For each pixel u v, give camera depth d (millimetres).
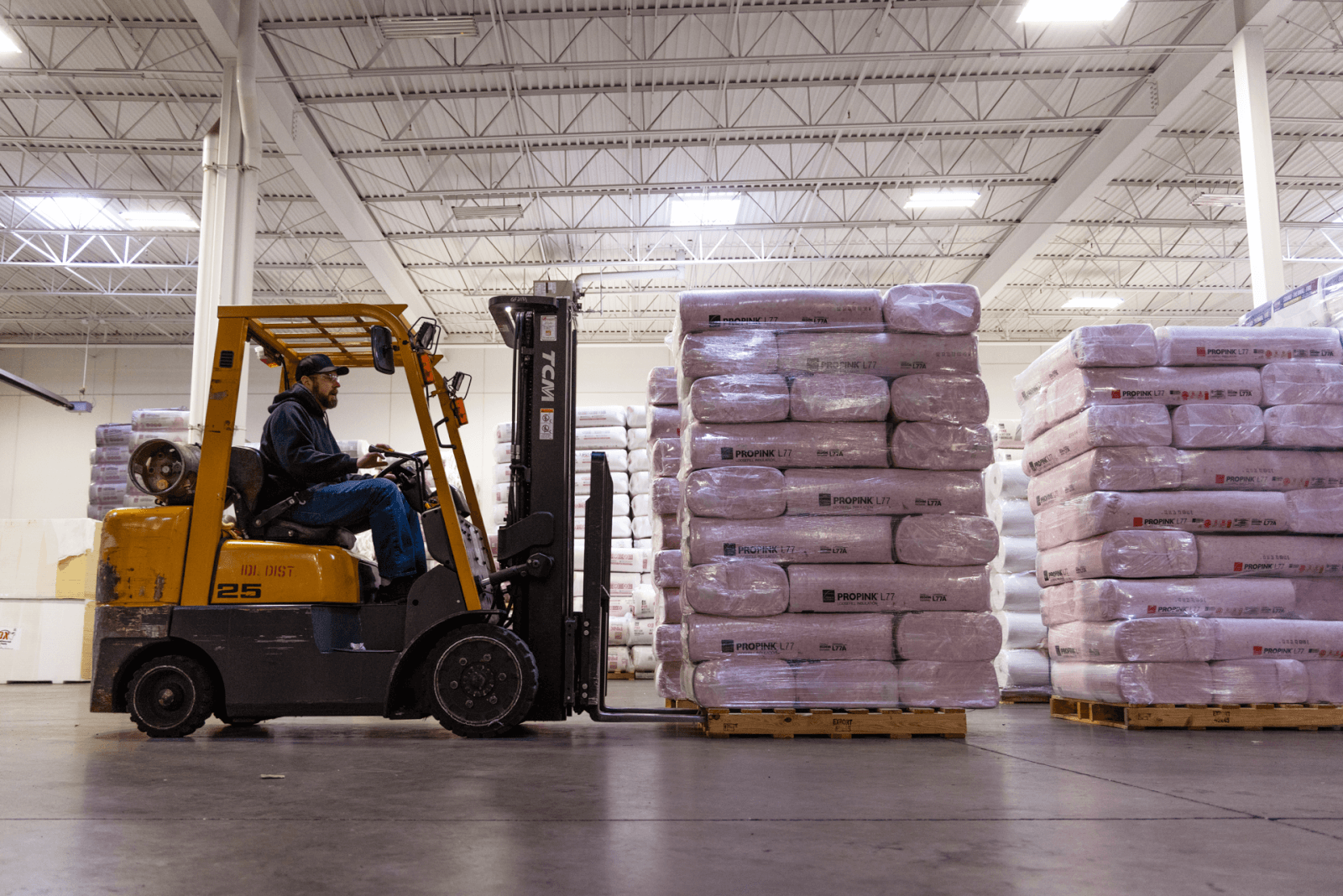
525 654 4891
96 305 21484
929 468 5391
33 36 12406
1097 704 6086
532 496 5328
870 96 14000
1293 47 12977
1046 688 7805
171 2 11617
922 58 12719
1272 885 2027
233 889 1993
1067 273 20562
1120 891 1979
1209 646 5691
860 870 2152
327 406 5684
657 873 2131
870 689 5137
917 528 5285
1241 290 21109
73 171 16016
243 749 4426
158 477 5246
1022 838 2486
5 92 13578
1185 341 5949
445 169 15852
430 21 11320
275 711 4867
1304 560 5824
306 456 5129
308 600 4957
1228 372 5941
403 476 5492
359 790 3229
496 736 4895
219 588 4980
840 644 5172
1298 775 3699
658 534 6766
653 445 6848
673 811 2855
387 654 4883
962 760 4145
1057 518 6324
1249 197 11766
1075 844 2418
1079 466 6012
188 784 3377
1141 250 19469
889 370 5445
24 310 21703
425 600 4980
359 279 20547
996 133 14875
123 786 3324
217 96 13789
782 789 3291
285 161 15250
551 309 5477
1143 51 12812
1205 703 5672
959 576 5238
